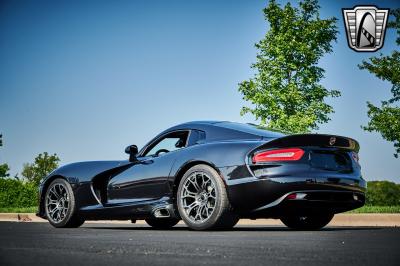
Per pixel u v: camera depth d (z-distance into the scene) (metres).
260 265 2.48
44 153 41.47
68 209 6.32
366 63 15.48
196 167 5.38
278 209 5.07
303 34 16.52
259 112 16.19
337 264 2.52
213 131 5.60
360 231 5.29
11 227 6.19
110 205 6.06
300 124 15.67
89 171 6.31
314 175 5.10
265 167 5.05
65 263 2.52
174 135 5.90
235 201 5.14
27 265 2.45
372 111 15.41
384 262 2.61
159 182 5.70
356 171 5.49
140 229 6.08
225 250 3.13
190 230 5.52
